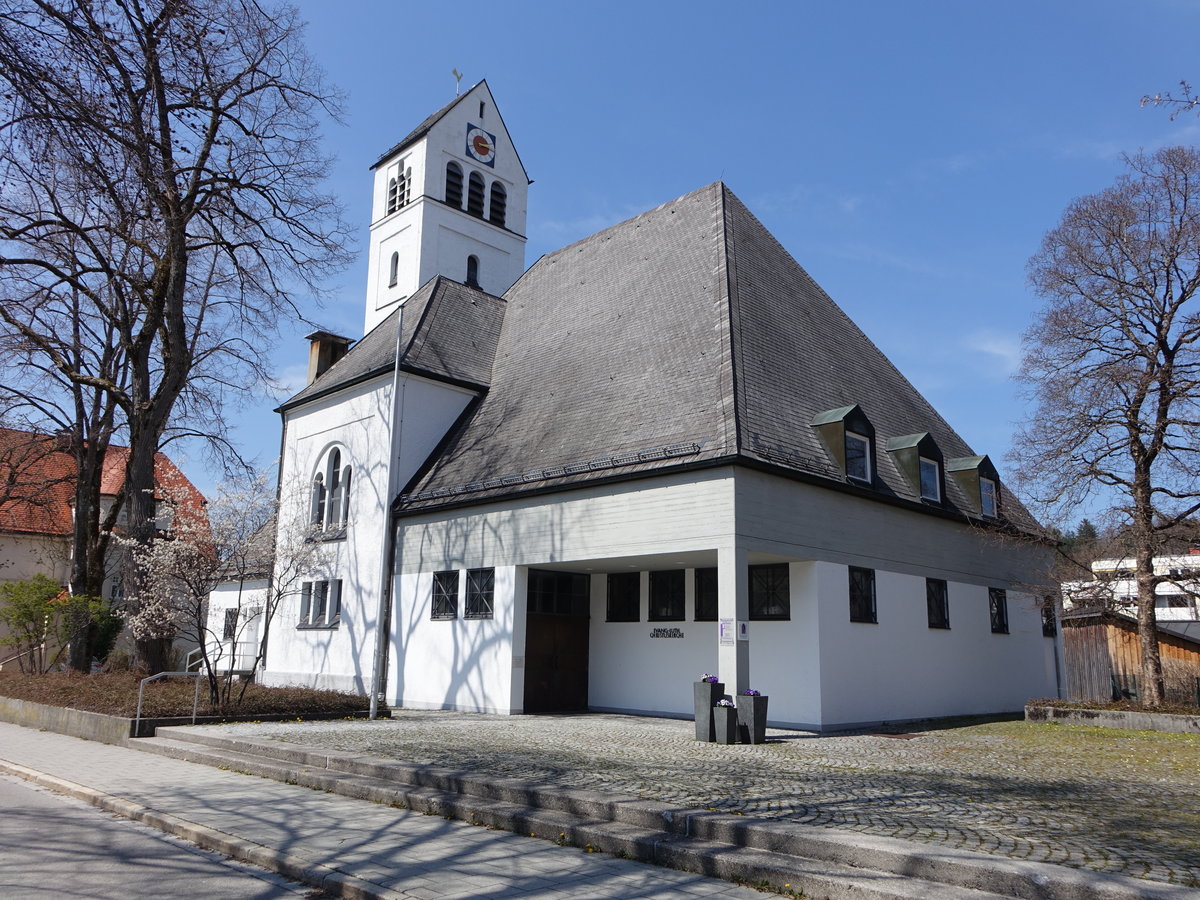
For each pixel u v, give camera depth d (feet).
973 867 18.53
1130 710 58.90
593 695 74.38
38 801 32.50
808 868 20.01
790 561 61.11
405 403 80.79
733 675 50.83
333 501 88.58
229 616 100.01
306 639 86.58
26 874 22.06
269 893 20.97
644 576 72.38
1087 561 67.51
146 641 67.00
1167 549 61.52
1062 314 63.41
